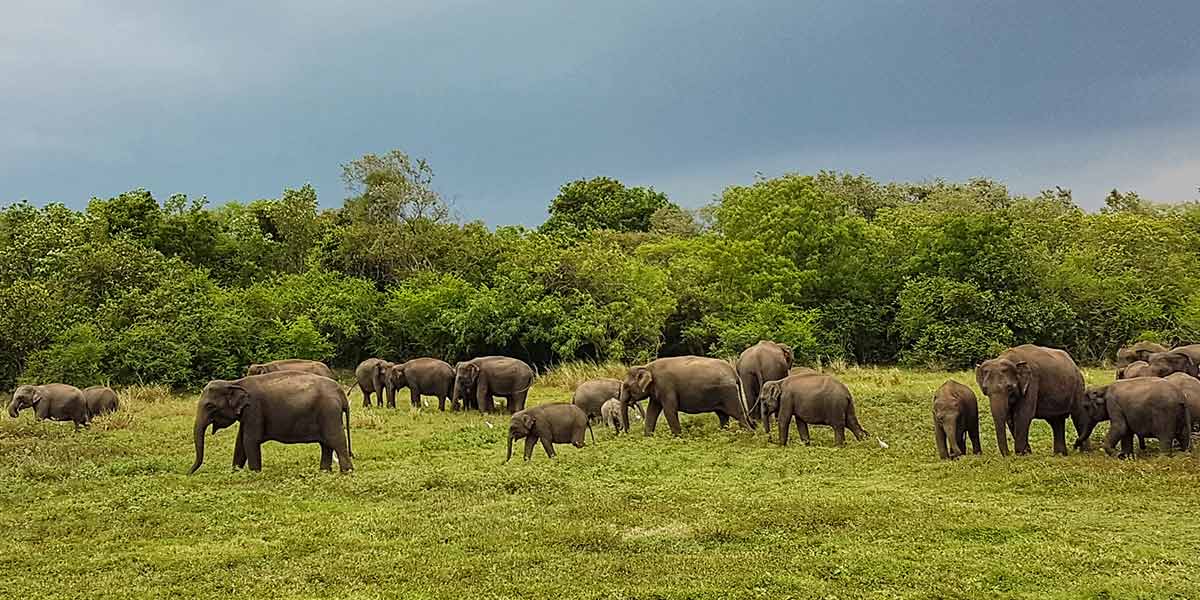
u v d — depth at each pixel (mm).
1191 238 50531
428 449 18906
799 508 12117
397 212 45156
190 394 32344
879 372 34375
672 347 40531
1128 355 26656
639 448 18516
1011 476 14383
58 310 33031
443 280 39344
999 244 39844
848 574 9469
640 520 11711
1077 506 12594
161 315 33875
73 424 23250
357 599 8789
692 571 9539
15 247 37344
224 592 9102
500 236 45250
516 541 10773
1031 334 38531
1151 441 18250
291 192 47906
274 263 46125
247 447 15883
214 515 12375
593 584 9203
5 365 32312
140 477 15328
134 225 42719
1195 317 37625
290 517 12203
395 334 39250
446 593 8992
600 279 37875
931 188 68125
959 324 37750
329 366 39094
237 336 34625
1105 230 47219
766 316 36469
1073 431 19719
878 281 41938
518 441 19734
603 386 23281
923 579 9289
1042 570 9508
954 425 16438
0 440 19562
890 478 15000
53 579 9555
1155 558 10008
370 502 13273
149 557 10250
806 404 18703
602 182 73938
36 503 13352
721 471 15914
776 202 42156
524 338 36562
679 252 47094
